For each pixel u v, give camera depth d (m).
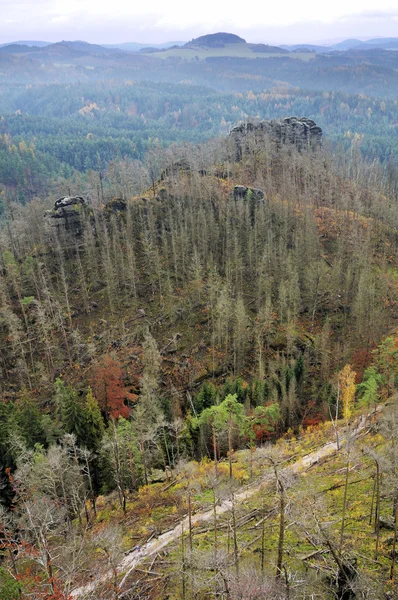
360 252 106.56
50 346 89.25
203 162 147.12
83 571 39.38
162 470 62.69
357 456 48.06
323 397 74.38
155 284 104.00
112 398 74.62
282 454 55.47
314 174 145.25
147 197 123.50
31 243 120.38
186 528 44.62
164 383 84.44
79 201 114.25
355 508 39.25
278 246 108.44
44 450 56.66
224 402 53.81
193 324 94.31
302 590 29.59
